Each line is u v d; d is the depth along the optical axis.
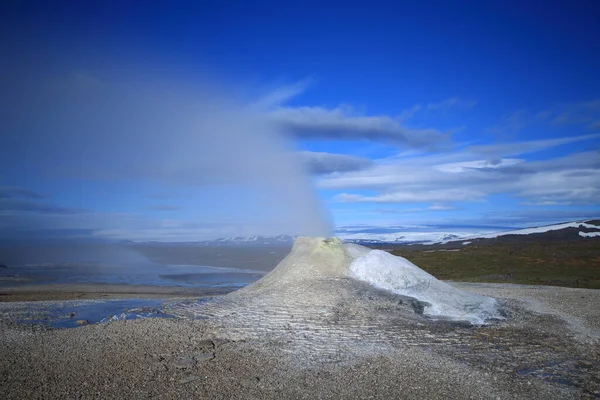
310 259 23.61
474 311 18.75
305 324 16.23
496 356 12.90
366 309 17.89
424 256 55.66
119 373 10.97
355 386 10.19
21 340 14.22
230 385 10.19
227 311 18.45
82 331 15.38
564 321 18.03
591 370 11.71
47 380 10.48
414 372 11.24
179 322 16.78
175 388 9.98
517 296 25.23
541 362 12.37
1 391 9.77
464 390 10.03
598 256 50.78
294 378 10.71
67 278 42.44
